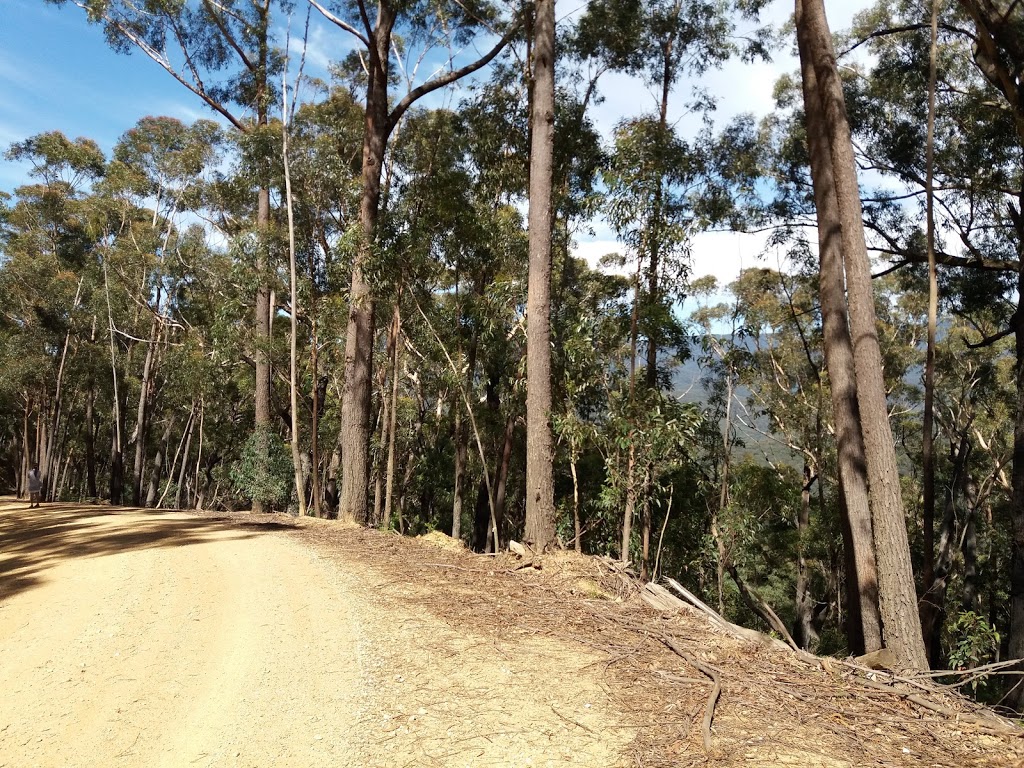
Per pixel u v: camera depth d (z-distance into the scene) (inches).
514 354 660.1
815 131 380.8
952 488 799.1
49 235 1255.5
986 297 677.3
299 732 174.1
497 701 182.5
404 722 173.9
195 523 523.8
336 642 234.7
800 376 935.7
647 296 441.1
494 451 807.1
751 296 834.2
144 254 1042.7
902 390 1021.2
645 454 401.1
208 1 713.6
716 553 588.7
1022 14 500.7
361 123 759.7
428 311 572.7
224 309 726.5
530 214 387.9
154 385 1284.4
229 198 903.1
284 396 972.6
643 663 206.8
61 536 465.4
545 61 393.7
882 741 159.3
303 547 406.0
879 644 319.3
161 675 214.2
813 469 895.7
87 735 178.4
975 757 151.8
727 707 175.2
